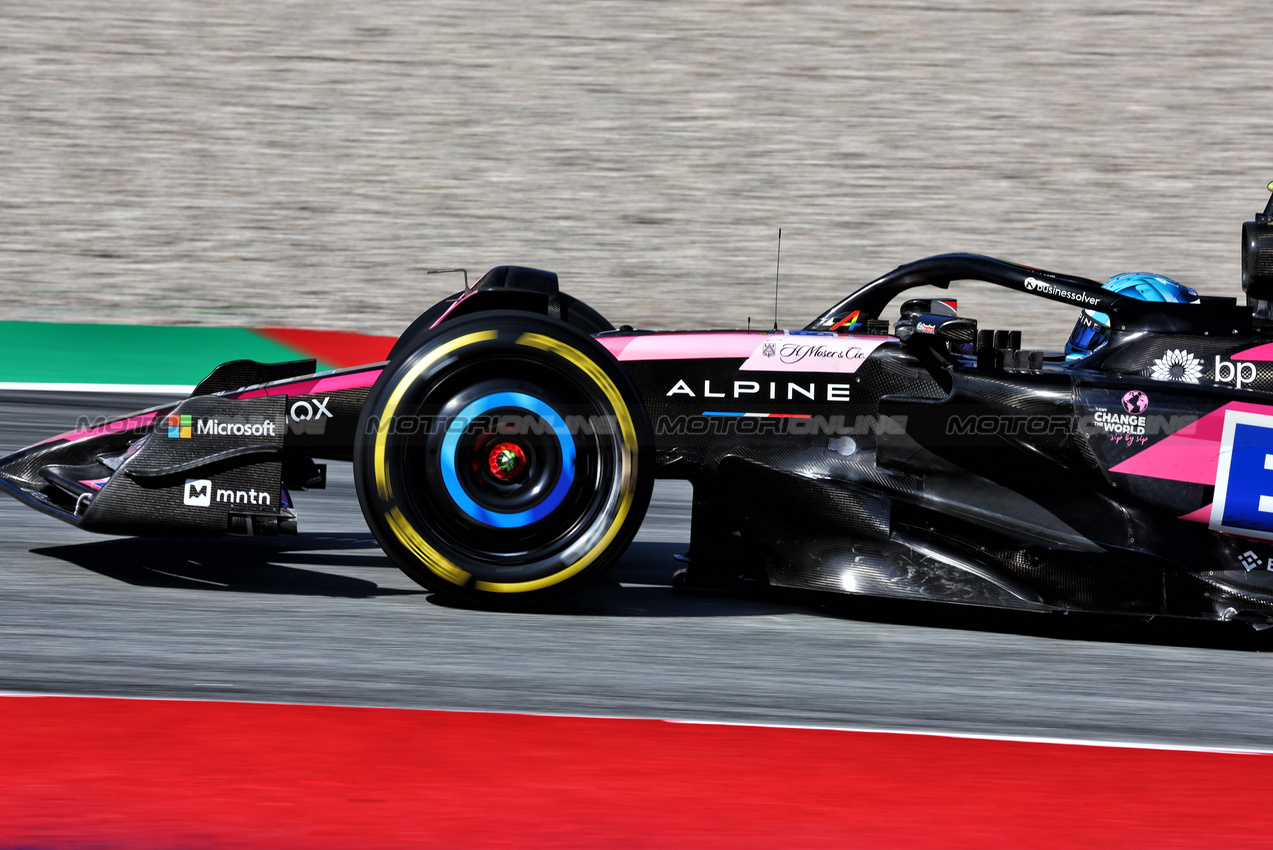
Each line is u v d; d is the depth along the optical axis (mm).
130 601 14070
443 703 11102
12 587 14445
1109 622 13844
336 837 8227
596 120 59656
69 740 9672
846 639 13727
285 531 13844
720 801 9016
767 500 14117
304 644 12688
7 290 45406
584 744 10031
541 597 13570
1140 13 69500
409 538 13344
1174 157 57938
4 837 8086
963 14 69188
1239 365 14562
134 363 32656
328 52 64375
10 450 24484
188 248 49688
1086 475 14062
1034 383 14180
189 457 13812
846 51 65438
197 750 9562
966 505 14258
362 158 56656
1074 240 51938
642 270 49344
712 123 59656
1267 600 13703
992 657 13328
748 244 51312
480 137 58312
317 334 33344
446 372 13219
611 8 68938
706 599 15258
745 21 68062
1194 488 13922
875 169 56719
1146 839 8633
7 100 58719
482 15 68125
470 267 49469
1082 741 10695
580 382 13328
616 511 13484
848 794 9227
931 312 16688
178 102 59719
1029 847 8453
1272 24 68562
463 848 8141
